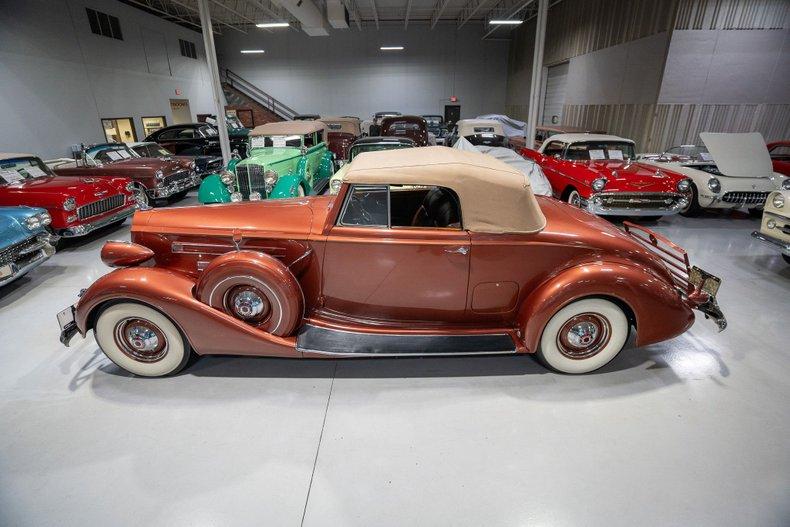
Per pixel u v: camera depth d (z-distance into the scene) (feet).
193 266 9.10
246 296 8.13
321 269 8.52
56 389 8.54
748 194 19.49
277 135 24.23
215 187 19.13
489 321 8.99
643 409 7.90
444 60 68.85
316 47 68.44
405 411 7.91
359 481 6.43
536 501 6.08
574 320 8.36
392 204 10.86
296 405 8.06
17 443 7.15
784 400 8.07
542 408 7.96
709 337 10.32
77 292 13.43
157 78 49.88
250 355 8.32
